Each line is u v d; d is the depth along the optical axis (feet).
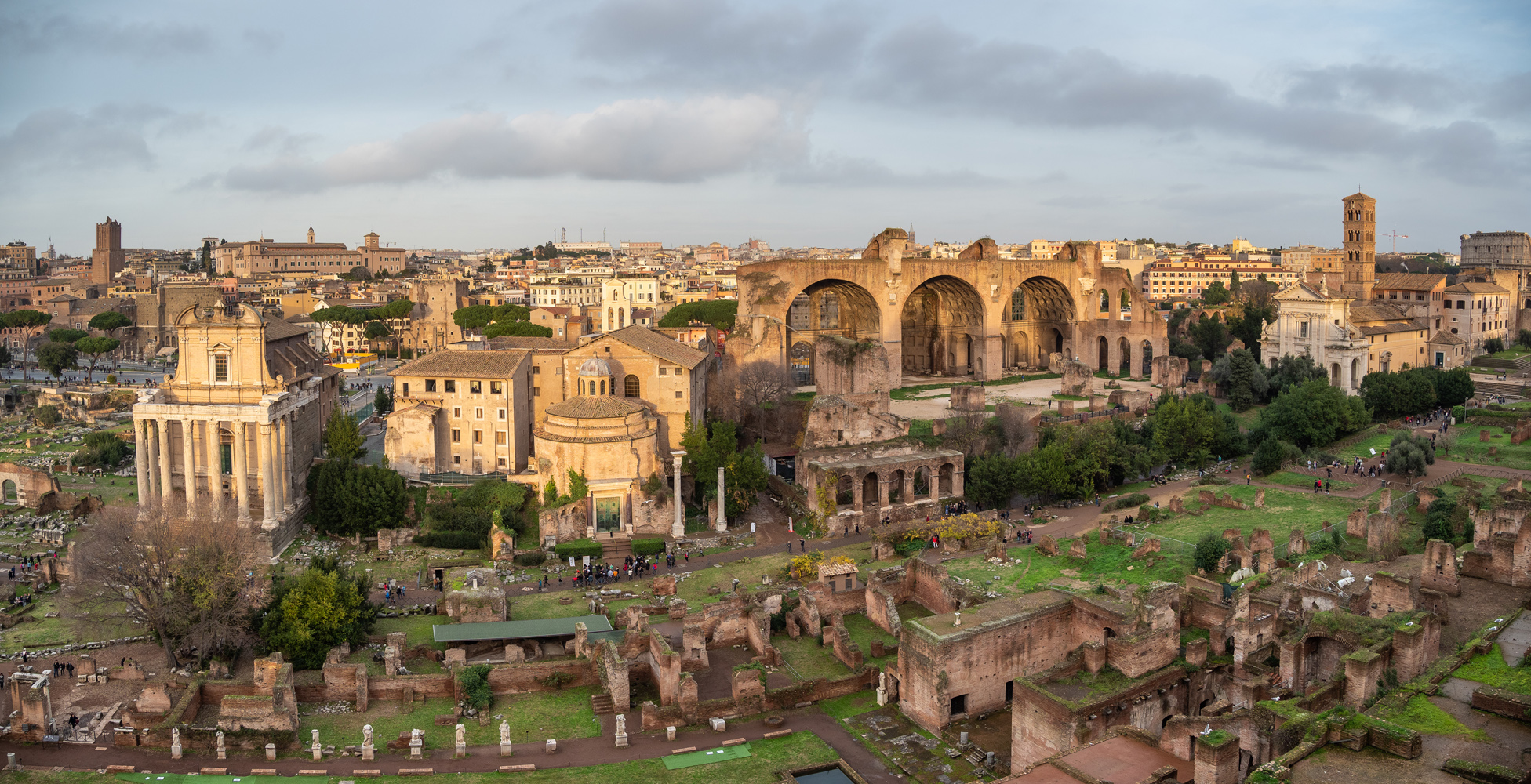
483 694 258.37
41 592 344.49
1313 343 599.57
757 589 327.47
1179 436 467.11
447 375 434.30
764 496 447.01
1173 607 245.45
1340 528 339.36
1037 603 255.50
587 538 394.32
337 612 284.00
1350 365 588.09
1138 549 330.13
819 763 226.17
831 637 288.30
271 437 380.78
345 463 405.18
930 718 238.89
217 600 280.72
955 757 227.20
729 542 392.47
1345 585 264.93
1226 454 480.23
